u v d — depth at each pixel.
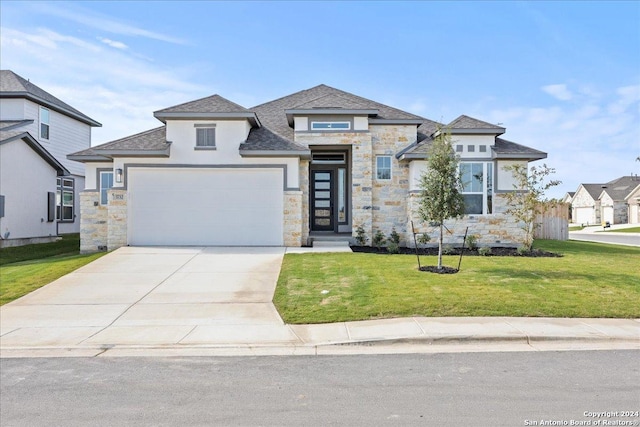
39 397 4.89
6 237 19.69
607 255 14.95
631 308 8.12
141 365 5.94
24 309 8.75
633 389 4.91
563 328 7.14
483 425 4.08
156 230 15.96
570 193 71.12
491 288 9.45
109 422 4.24
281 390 5.00
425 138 18.17
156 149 15.53
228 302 9.12
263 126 18.45
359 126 17.19
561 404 4.53
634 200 51.53
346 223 19.27
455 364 5.84
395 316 7.86
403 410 4.42
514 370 5.57
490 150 16.45
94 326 7.70
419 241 15.73
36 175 21.98
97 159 17.11
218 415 4.36
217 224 16.06
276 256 13.75
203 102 16.59
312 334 7.17
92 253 16.31
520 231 16.41
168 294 9.71
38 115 24.30
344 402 4.64
